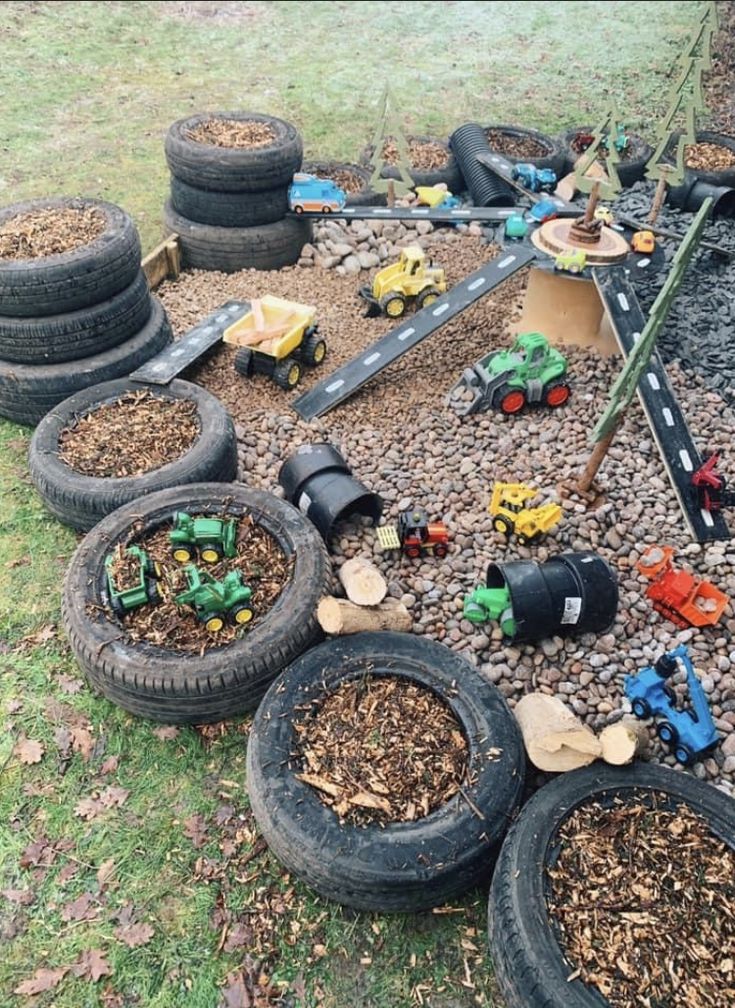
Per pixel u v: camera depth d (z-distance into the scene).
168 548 1.95
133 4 5.97
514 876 1.35
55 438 2.24
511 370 2.51
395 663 1.71
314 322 2.94
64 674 1.87
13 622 1.97
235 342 2.59
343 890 1.41
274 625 1.75
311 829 1.42
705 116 4.73
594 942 1.29
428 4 6.52
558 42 5.83
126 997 1.38
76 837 1.58
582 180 2.63
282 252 3.34
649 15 6.30
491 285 2.76
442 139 4.37
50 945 1.44
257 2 6.32
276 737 1.57
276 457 2.44
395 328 2.81
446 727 1.61
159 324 2.73
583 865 1.38
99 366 2.51
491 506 2.16
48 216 2.70
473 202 3.86
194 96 4.80
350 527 2.19
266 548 1.96
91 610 1.78
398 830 1.43
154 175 3.95
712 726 1.64
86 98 4.66
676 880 1.37
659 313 1.84
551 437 2.50
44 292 2.35
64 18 5.57
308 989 1.39
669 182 3.07
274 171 3.14
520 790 1.52
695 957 1.28
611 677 1.83
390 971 1.41
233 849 1.57
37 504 2.29
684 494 2.23
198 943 1.45
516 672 1.83
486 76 5.30
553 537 2.15
